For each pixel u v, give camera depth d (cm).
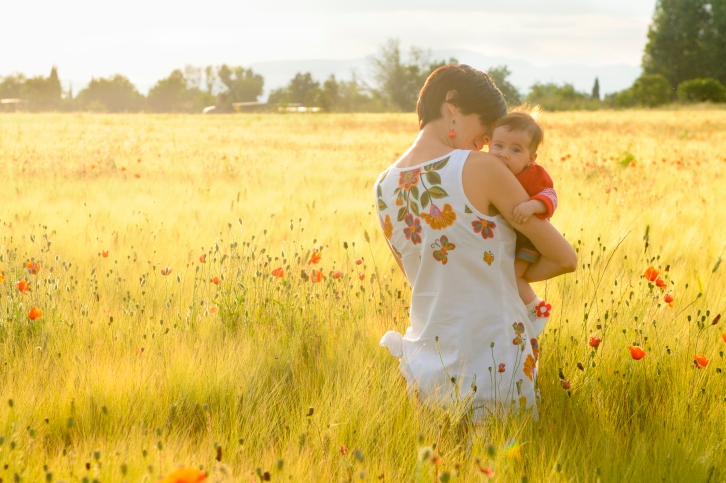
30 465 229
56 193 917
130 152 1591
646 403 291
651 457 254
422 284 285
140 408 281
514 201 262
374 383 294
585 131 2698
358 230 668
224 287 410
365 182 1091
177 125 3734
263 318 388
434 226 271
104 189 957
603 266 504
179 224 684
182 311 412
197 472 133
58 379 303
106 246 576
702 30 8375
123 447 238
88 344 347
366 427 261
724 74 8175
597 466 244
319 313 394
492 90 281
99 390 288
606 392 300
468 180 262
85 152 1581
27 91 9988
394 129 3086
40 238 580
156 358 321
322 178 1149
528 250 280
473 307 272
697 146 1847
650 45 8512
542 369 319
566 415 283
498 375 271
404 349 296
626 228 643
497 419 263
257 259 472
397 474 235
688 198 877
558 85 8338
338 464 238
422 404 276
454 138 282
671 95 7525
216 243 446
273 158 1514
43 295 401
